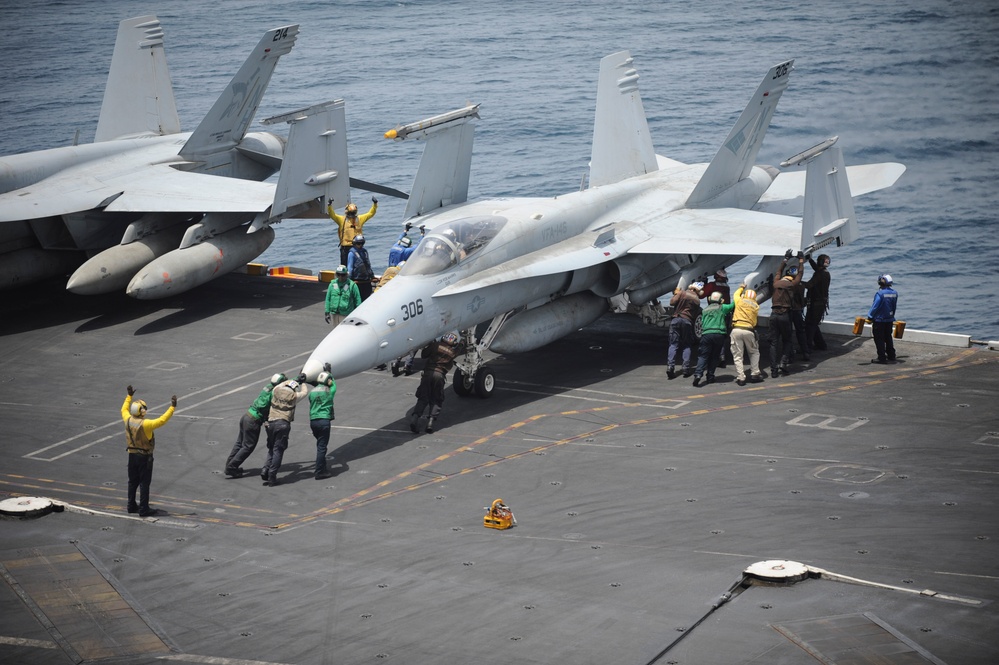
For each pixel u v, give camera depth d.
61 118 145.50
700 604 25.17
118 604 26.22
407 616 25.28
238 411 39.47
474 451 35.53
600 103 51.41
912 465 33.16
